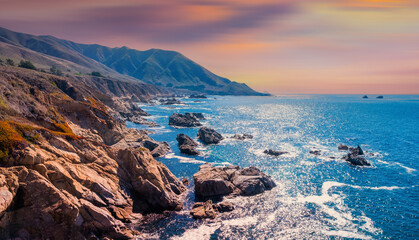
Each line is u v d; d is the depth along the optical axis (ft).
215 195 178.09
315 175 220.84
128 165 168.86
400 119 614.34
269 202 170.09
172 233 133.39
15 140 124.98
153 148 286.87
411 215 154.20
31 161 122.62
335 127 489.67
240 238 130.31
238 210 159.12
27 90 209.97
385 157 277.64
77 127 229.86
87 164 151.33
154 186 159.22
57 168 128.47
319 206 165.48
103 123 254.68
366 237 132.67
